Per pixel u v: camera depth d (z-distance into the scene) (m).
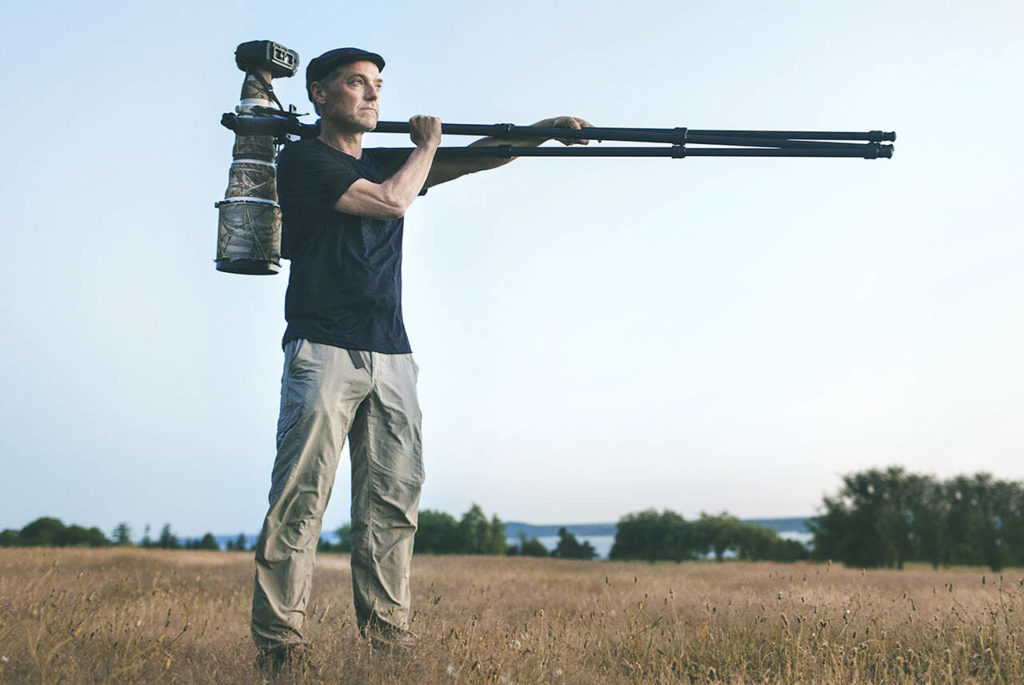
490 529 81.38
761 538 94.25
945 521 62.22
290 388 3.70
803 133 4.41
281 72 4.36
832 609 5.23
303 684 3.17
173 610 5.26
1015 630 4.26
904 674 3.72
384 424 3.89
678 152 4.45
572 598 7.02
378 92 3.99
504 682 3.36
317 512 3.66
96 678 3.18
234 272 4.35
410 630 3.96
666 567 17.19
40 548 13.38
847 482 65.44
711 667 3.95
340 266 3.77
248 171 4.21
